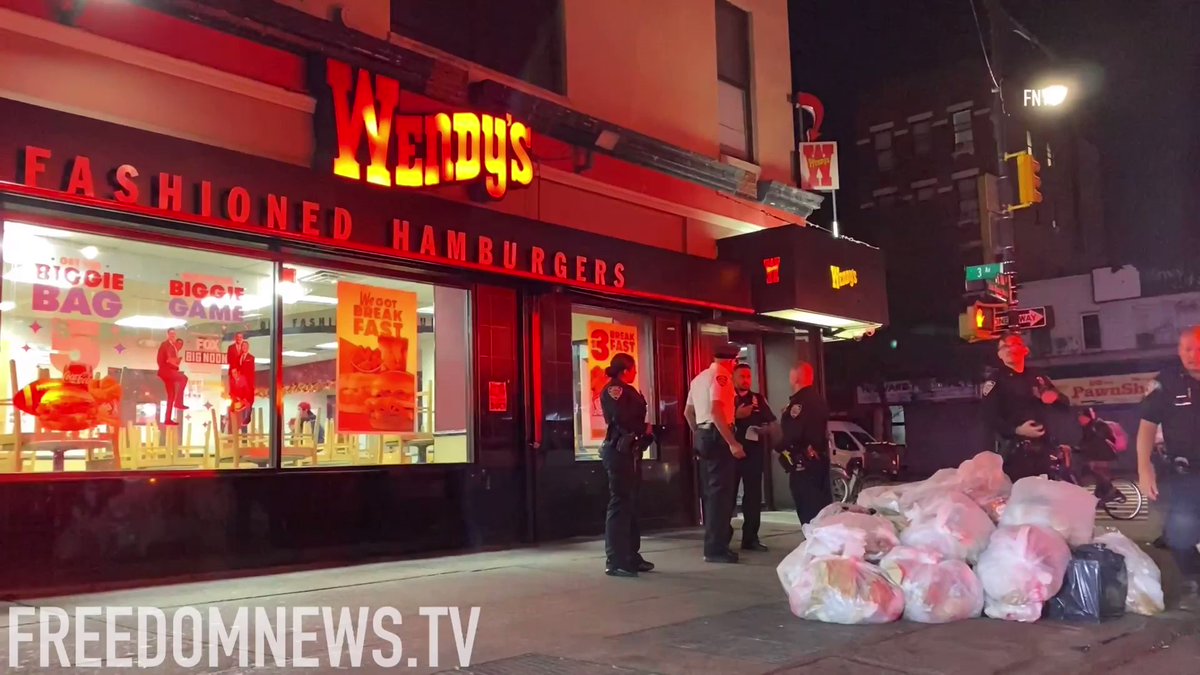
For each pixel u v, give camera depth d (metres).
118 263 7.58
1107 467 12.68
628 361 7.97
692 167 12.48
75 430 7.22
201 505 7.60
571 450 10.55
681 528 11.71
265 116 8.23
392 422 9.16
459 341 9.77
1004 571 5.68
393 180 8.69
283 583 7.27
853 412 38.94
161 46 7.55
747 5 14.17
